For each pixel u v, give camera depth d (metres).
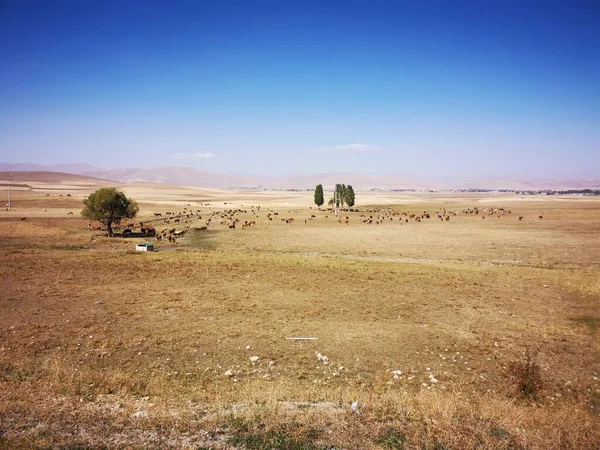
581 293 28.19
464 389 14.16
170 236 59.06
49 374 14.26
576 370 15.88
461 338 19.28
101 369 15.20
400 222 92.88
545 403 13.22
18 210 103.44
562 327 21.03
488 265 41.59
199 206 144.38
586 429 10.23
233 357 16.80
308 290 28.05
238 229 77.44
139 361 16.17
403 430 9.43
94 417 9.94
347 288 28.66
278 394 12.34
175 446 8.67
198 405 11.15
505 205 169.12
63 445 8.59
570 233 69.31
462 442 8.89
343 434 9.21
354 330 20.16
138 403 11.32
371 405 10.98
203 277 31.69
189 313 22.56
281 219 96.88
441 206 163.62
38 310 22.66
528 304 25.45
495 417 10.46
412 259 46.00
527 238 63.41
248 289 28.11
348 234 69.56
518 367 15.38
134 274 32.50
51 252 43.34
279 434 9.22
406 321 21.77
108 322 20.81
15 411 10.13
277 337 19.05
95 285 28.78
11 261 36.44
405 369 15.90
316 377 15.08
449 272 34.66
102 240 58.72
